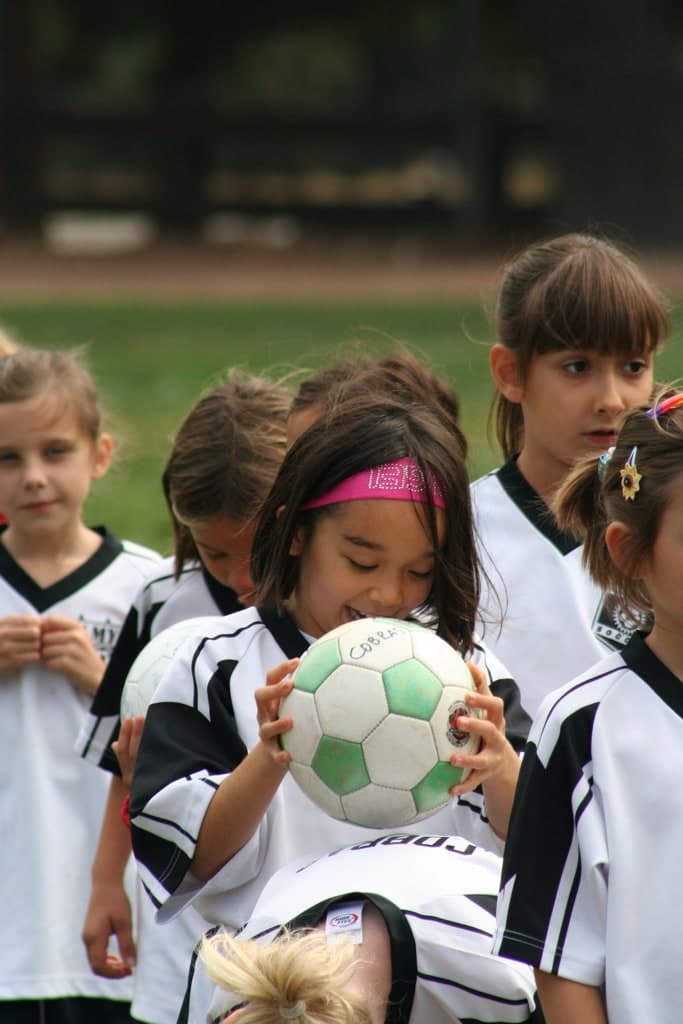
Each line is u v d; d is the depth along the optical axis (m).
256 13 96.38
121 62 107.38
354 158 95.75
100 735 12.60
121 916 12.30
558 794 8.22
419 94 97.50
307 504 9.27
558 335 11.99
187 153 91.12
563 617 11.85
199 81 95.94
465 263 73.88
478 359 42.94
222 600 12.37
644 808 8.07
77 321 53.62
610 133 74.25
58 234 90.31
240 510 11.34
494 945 8.06
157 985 11.09
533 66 88.31
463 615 9.39
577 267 12.13
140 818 9.13
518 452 12.85
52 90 101.19
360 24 100.00
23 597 13.91
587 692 8.38
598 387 12.03
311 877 8.48
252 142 94.69
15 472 13.65
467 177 88.50
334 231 91.00
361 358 13.33
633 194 74.12
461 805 9.52
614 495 8.59
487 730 8.59
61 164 92.25
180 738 9.35
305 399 11.84
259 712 8.72
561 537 12.02
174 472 11.82
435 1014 8.21
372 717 8.41
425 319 52.94
